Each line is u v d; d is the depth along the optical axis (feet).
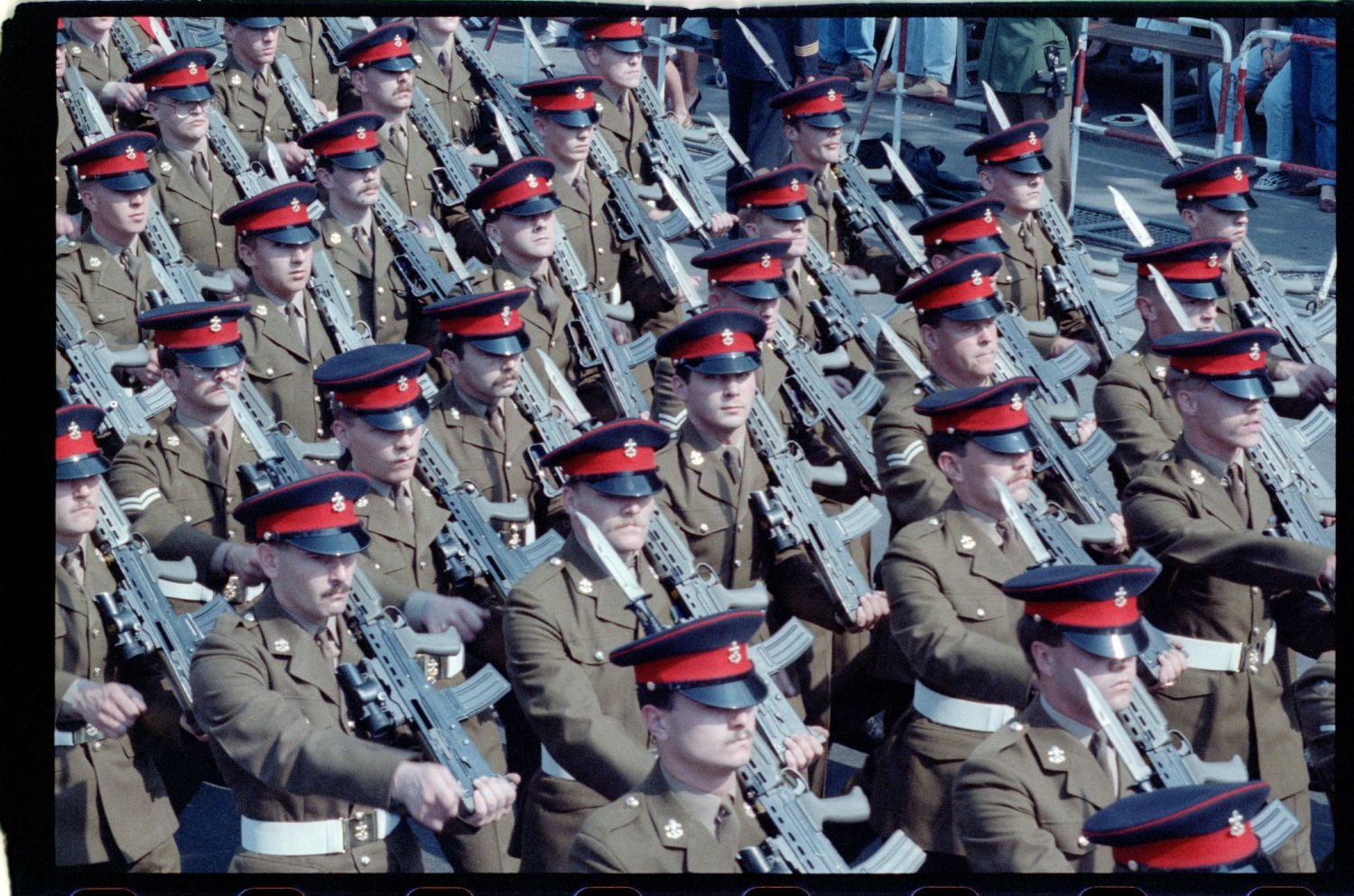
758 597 26.94
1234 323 33.71
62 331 28.96
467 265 33.60
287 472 27.94
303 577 25.03
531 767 26.89
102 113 32.58
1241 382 28.12
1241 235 33.55
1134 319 33.40
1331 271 35.96
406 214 36.42
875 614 27.84
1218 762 27.61
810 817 24.45
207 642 25.18
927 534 27.04
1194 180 33.86
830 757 29.48
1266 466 28.53
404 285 33.06
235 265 33.76
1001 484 26.81
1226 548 27.86
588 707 25.50
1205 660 27.94
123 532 26.48
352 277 32.94
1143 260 31.30
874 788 26.73
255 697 24.91
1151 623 28.40
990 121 34.88
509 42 37.91
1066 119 35.24
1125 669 24.57
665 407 29.66
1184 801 23.63
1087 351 33.40
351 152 32.78
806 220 34.06
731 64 36.19
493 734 26.43
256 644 25.09
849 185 35.42
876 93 36.60
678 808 24.20
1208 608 27.94
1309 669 27.94
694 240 37.78
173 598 26.86
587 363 33.04
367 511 27.14
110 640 26.03
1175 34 42.27
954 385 30.12
